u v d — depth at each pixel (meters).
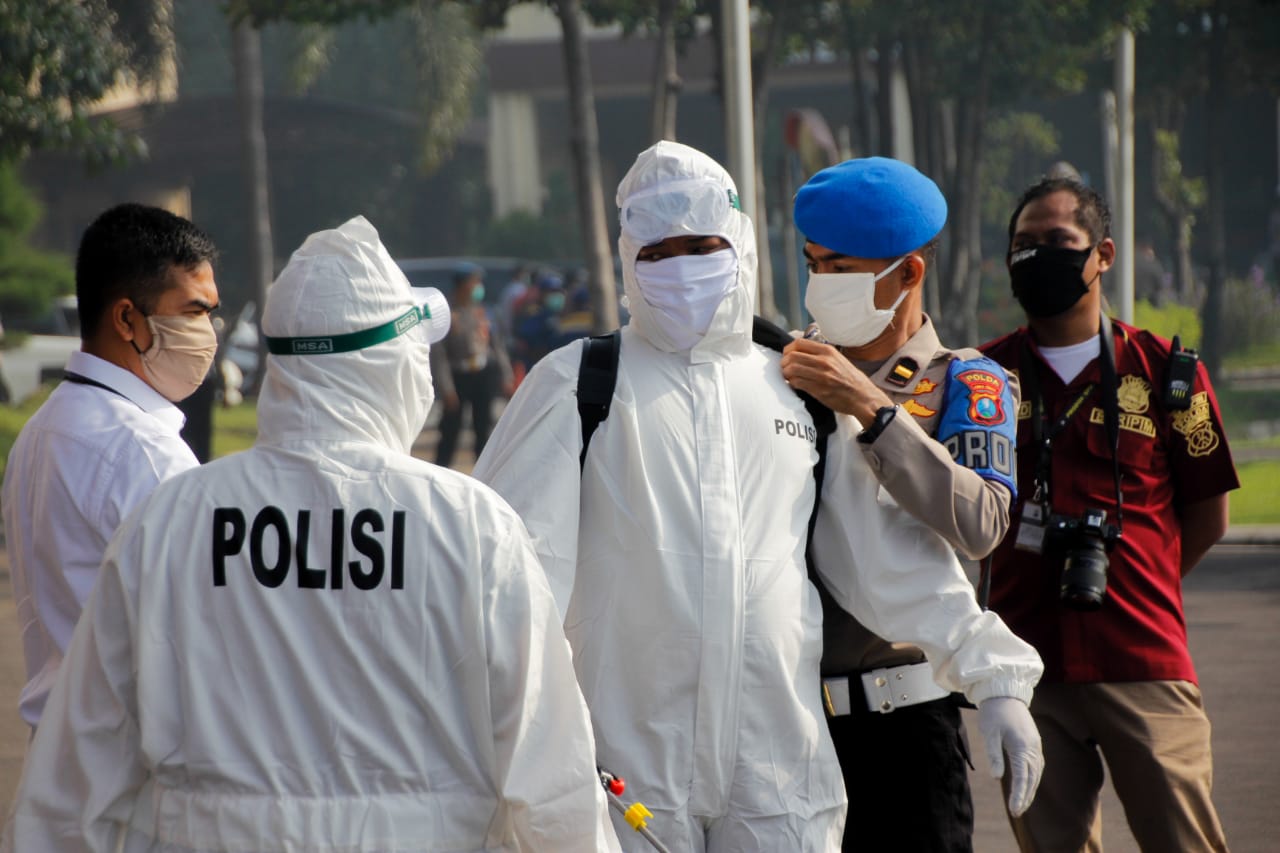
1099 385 10.93
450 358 39.06
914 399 8.99
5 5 36.16
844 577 8.65
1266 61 62.78
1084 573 10.34
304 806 6.59
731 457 8.40
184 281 8.68
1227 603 24.70
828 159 34.78
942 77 57.94
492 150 107.81
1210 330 58.41
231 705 6.64
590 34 104.62
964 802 9.09
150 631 6.71
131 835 6.84
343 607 6.68
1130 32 49.53
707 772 8.18
